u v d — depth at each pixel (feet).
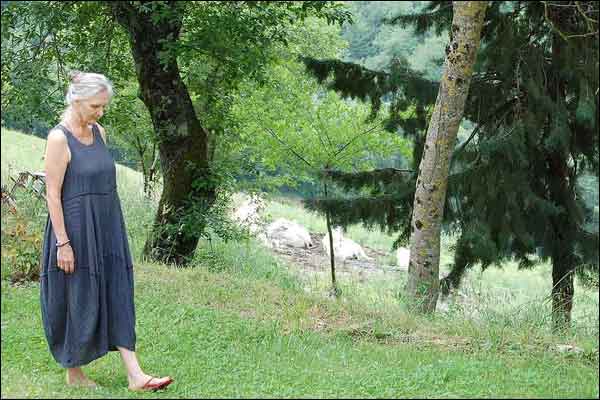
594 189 39.63
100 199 16.70
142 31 38.52
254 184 49.83
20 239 26.66
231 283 27.96
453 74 29.66
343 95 38.93
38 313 22.27
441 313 29.30
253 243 54.85
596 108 34.58
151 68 39.06
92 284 16.52
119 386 17.03
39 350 19.36
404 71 37.93
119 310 16.79
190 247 41.86
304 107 48.11
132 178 61.52
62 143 16.37
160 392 16.44
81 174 16.47
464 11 28.86
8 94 36.63
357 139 47.62
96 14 41.06
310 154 48.55
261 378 17.74
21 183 36.55
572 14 35.24
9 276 26.00
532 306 26.27
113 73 42.37
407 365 19.30
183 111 39.88
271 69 48.08
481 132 36.76
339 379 17.74
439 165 30.78
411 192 37.63
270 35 42.45
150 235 40.88
